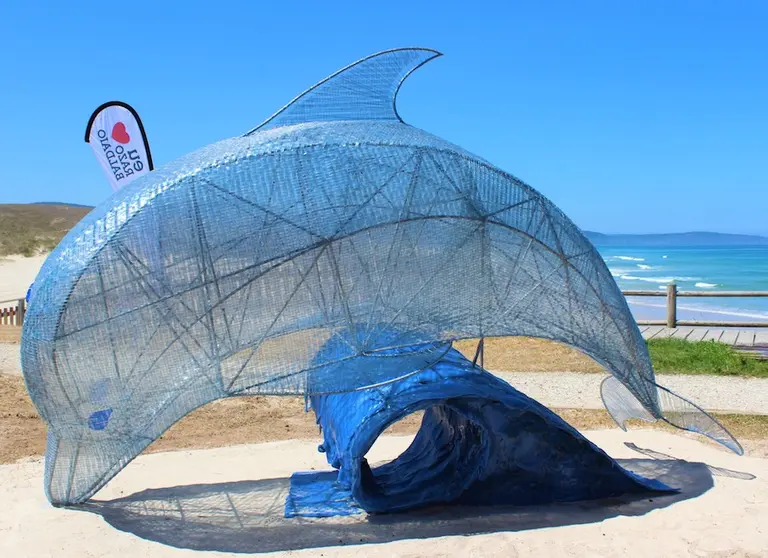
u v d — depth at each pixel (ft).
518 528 18.75
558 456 20.52
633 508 20.13
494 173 20.42
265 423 32.76
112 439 19.12
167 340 18.16
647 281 170.30
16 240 200.75
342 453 19.51
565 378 41.78
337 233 18.29
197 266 18.06
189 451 27.91
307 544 18.13
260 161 18.72
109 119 36.42
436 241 19.13
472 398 19.33
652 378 23.07
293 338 18.31
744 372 42.52
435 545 17.65
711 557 16.85
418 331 18.80
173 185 18.53
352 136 19.71
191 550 17.74
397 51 23.27
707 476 23.18
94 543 18.17
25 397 37.04
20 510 20.61
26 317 19.53
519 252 20.16
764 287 149.89
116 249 18.31
